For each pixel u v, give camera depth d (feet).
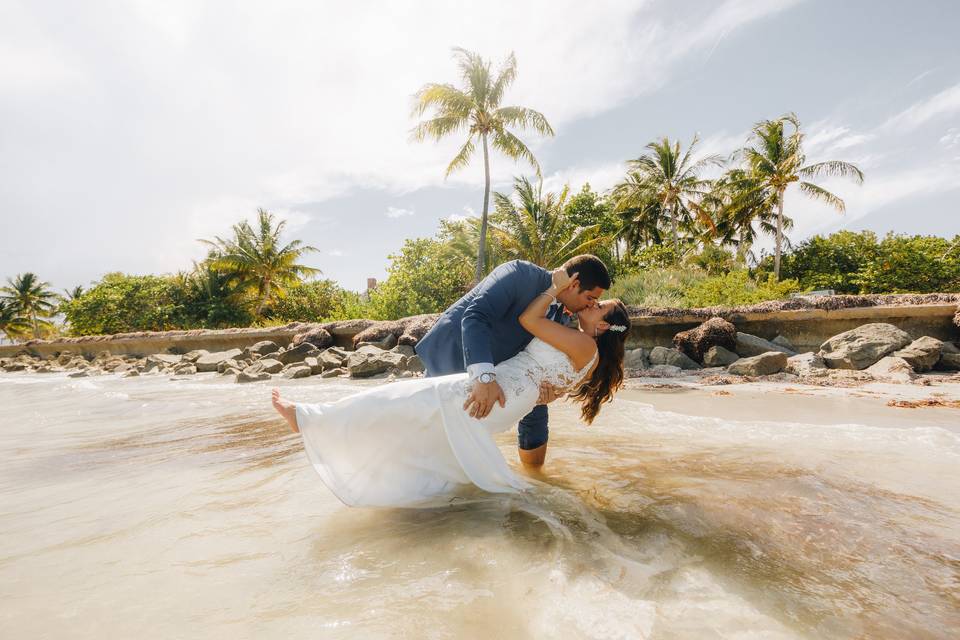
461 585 4.60
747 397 15.69
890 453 8.71
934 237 98.78
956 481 7.20
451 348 8.07
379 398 7.17
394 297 65.77
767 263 109.40
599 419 12.65
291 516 6.59
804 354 22.81
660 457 8.89
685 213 118.52
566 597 4.33
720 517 6.07
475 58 73.92
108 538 6.02
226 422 14.65
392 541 5.65
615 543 5.42
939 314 23.13
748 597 4.29
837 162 88.84
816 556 5.04
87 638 3.89
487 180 76.28
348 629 3.93
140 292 110.83
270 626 4.01
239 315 117.39
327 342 38.60
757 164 98.17
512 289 7.63
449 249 90.58
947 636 3.72
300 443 11.23
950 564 4.84
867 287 95.14
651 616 4.01
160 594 4.60
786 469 7.89
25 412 18.65
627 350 29.99
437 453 7.27
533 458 8.45
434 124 74.43
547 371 7.47
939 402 13.41
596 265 7.54
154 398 21.47
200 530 6.18
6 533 6.27
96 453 11.07
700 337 26.07
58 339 62.23
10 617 4.24
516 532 5.78
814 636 3.73
